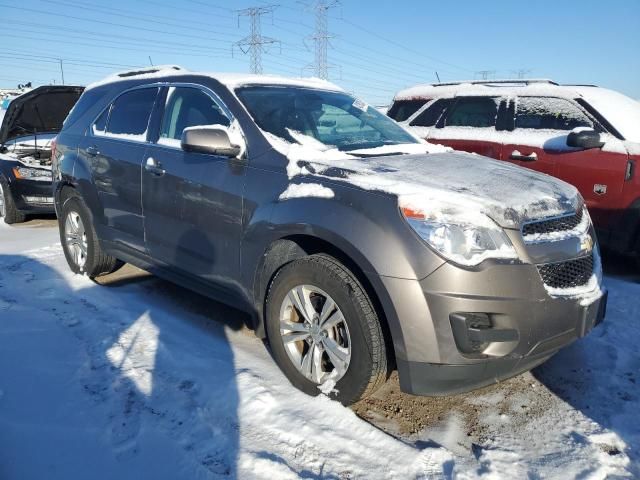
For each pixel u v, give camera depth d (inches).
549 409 109.4
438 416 106.7
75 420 97.7
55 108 324.2
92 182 169.0
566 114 218.7
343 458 90.8
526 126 229.1
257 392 108.0
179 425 97.3
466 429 102.3
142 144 151.9
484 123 244.1
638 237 193.0
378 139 145.2
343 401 103.7
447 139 252.4
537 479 87.7
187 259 136.7
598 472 89.1
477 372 94.0
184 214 134.5
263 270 117.6
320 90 157.8
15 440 91.1
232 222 121.6
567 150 208.1
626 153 191.9
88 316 145.9
